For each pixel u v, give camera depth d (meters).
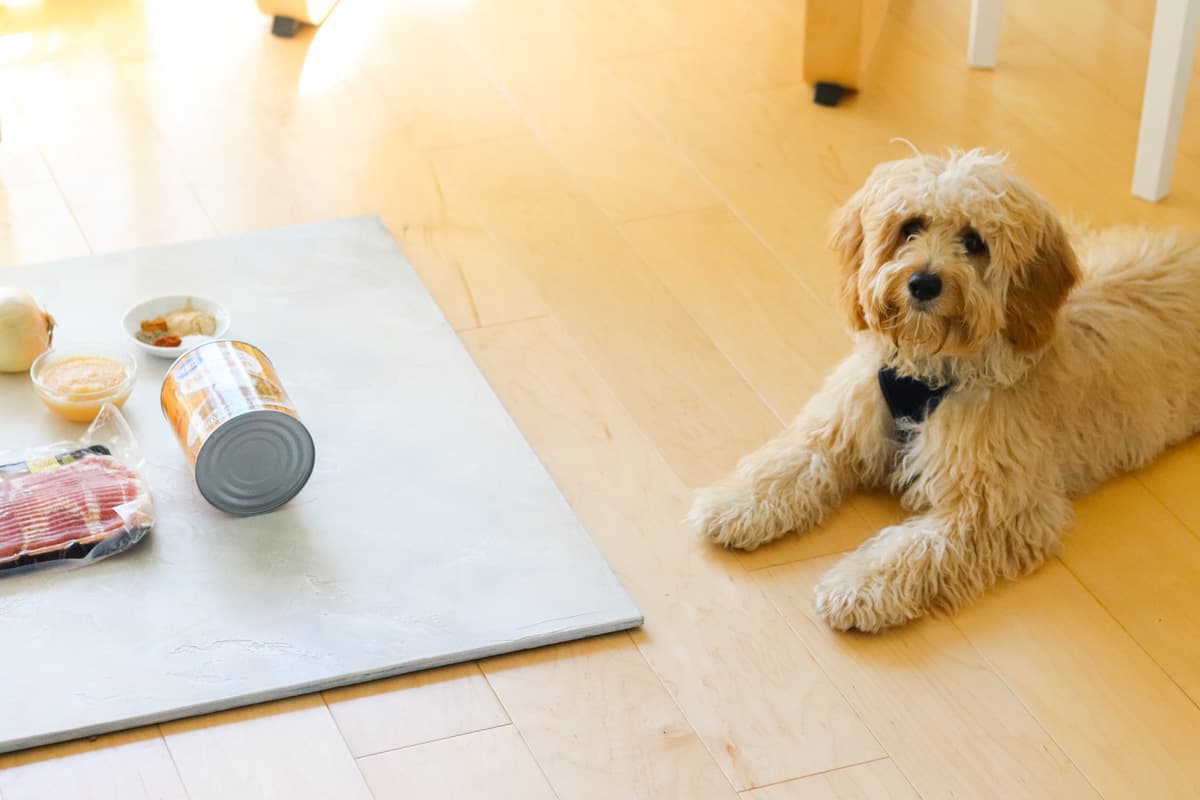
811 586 2.01
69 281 2.51
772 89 3.18
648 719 1.81
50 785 1.70
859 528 2.12
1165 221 2.77
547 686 1.85
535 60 3.27
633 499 2.15
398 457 2.18
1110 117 3.09
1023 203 1.88
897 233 1.93
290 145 2.95
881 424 2.10
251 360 2.09
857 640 1.93
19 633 1.87
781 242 2.73
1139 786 1.74
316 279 2.55
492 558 2.02
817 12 2.99
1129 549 2.08
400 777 1.73
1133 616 1.97
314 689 1.82
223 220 2.72
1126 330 2.15
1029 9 3.46
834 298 2.58
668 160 2.95
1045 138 3.02
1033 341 1.94
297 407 2.25
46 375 2.23
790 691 1.85
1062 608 1.98
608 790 1.72
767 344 2.47
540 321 2.51
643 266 2.65
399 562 2.00
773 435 2.28
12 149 2.91
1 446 2.15
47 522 1.99
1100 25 3.41
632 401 2.34
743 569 2.04
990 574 2.00
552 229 2.74
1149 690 1.86
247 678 1.82
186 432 2.03
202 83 3.15
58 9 3.39
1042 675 1.88
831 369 2.42
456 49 3.30
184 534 2.03
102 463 2.10
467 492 2.12
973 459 1.97
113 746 1.75
